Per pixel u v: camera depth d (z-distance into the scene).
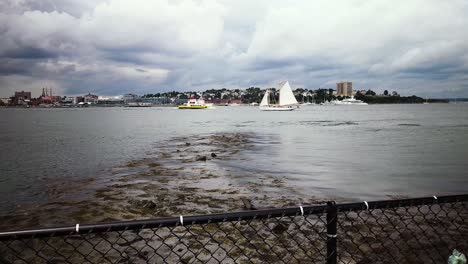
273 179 16.09
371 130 52.75
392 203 3.70
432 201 3.86
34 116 141.75
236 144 33.28
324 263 6.75
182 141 36.94
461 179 15.88
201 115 144.12
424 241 7.74
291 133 47.59
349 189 13.99
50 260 6.98
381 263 6.68
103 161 22.44
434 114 134.38
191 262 6.82
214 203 11.86
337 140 36.97
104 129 59.53
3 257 7.06
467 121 79.88
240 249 6.84
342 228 7.88
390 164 20.52
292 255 7.09
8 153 27.20
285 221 9.17
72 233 2.86
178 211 10.99
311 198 12.49
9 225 9.88
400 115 125.06
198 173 17.73
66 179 16.64
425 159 22.47
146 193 13.44
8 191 14.12
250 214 3.26
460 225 8.73
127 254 7.24
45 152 27.67
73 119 108.81
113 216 10.58
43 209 11.44
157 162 21.75
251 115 137.75
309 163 21.17
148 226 3.01
